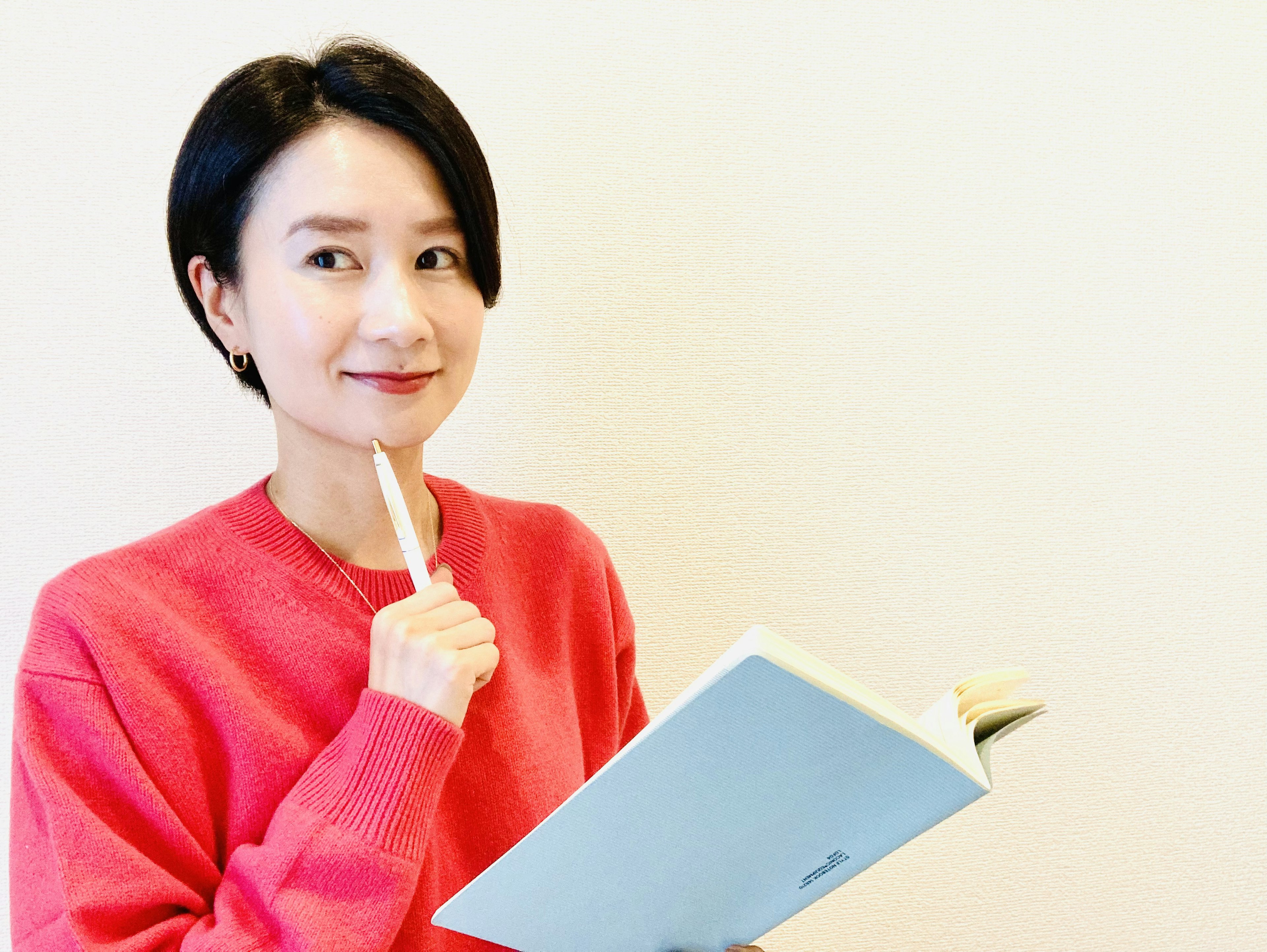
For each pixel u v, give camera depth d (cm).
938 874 122
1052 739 123
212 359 105
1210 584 125
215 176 73
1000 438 121
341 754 73
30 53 100
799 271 116
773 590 117
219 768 76
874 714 58
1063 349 121
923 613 120
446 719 72
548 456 112
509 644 88
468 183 75
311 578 79
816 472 117
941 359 119
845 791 64
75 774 71
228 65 103
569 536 97
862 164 116
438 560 86
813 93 115
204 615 77
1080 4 119
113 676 72
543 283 110
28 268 101
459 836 83
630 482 114
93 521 104
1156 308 123
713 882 71
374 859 69
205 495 105
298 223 72
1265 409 125
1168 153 122
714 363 115
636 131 111
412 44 106
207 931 69
